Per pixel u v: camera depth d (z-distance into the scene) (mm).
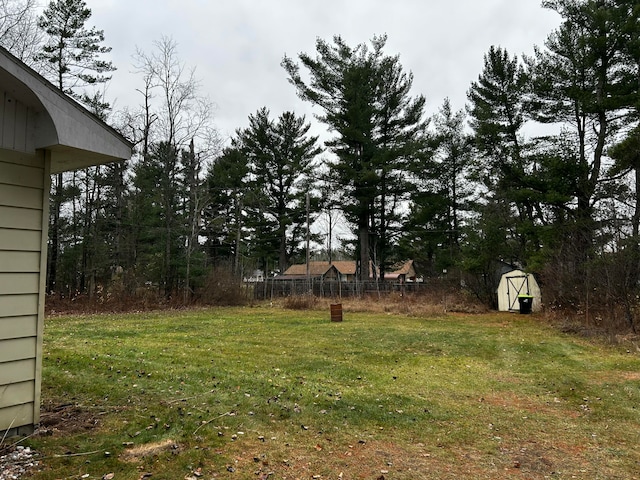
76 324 11984
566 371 7242
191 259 19688
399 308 17188
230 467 3234
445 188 27219
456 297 19875
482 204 21953
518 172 17250
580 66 15531
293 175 30594
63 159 4078
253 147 31312
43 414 4070
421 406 5125
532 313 16828
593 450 3934
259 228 32031
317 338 10250
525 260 18359
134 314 15523
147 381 5535
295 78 24953
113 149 3924
